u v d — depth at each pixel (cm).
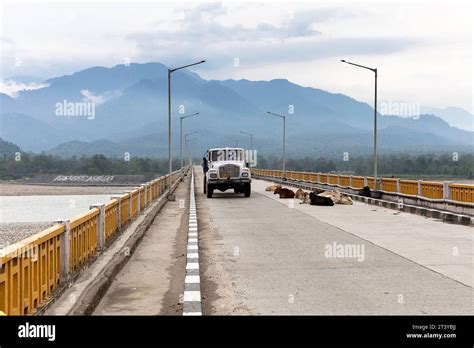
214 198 3709
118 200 1694
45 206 8275
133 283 1106
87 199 9850
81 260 1112
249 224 2166
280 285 1076
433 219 2327
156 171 17125
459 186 2409
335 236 1791
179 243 1666
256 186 5581
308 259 1366
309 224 2147
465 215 2216
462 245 1579
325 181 4969
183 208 2966
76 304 850
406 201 3019
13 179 15875
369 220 2289
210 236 1820
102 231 1344
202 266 1289
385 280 1109
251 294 1004
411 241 1662
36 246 789
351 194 3894
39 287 812
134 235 1653
